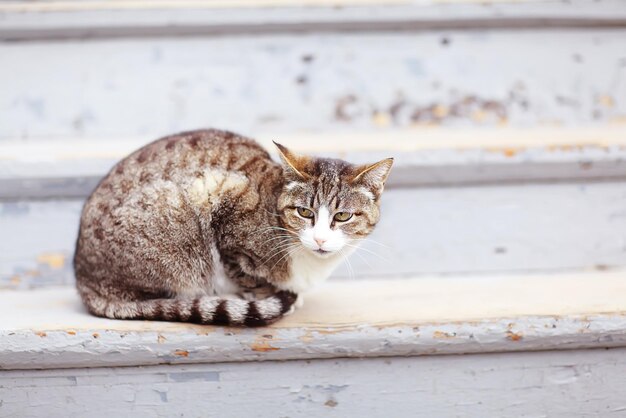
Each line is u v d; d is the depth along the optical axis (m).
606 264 2.94
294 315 2.23
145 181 2.27
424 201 2.87
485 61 3.39
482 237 2.90
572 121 3.40
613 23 3.36
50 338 2.07
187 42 3.32
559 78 3.39
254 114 3.35
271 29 3.34
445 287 2.64
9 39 3.22
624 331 2.14
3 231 2.77
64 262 2.80
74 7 3.19
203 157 2.34
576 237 2.92
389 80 3.38
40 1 3.63
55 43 3.24
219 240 2.29
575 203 2.90
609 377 2.21
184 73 3.32
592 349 2.20
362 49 3.38
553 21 3.35
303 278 2.35
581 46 3.38
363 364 2.17
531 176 2.87
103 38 3.27
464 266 2.91
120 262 2.23
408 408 2.20
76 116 3.27
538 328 2.13
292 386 2.17
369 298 2.47
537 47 3.38
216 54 3.33
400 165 2.76
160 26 3.24
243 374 2.15
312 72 3.37
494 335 2.13
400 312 2.26
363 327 2.11
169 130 3.32
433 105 3.39
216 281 2.38
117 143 3.10
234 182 2.30
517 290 2.54
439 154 2.76
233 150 2.39
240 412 2.17
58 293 2.69
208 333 2.08
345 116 3.37
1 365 2.08
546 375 2.21
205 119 3.34
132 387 2.14
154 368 2.13
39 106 3.25
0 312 2.34
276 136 3.21
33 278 2.80
